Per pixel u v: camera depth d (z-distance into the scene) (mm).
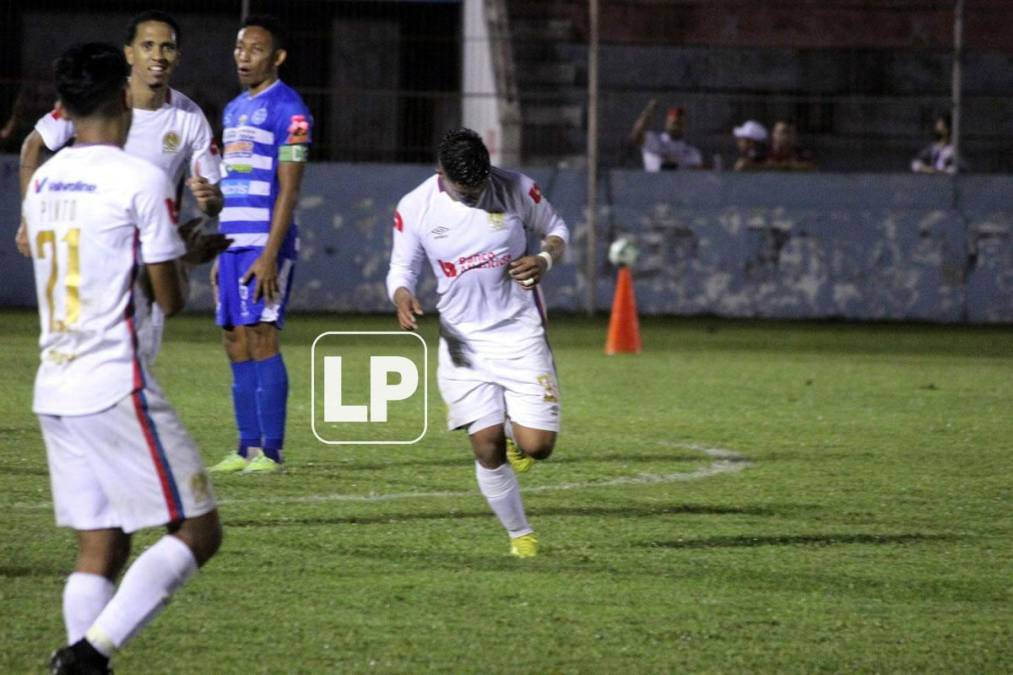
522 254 19438
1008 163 76375
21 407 32250
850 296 68062
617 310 50094
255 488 23734
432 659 14305
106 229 12664
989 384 42188
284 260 25500
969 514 22516
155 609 12789
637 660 14438
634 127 72625
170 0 74062
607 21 77750
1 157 63688
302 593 16766
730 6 78188
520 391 19062
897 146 76500
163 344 49062
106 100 13031
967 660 14641
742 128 69625
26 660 13898
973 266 68125
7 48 71438
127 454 12680
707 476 25656
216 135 71500
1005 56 78188
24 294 64062
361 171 66438
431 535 20156
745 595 17156
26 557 18109
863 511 22594
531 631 15391
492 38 70062
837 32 78562
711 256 67688
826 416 34469
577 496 23484
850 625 15898
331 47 73688
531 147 73688
